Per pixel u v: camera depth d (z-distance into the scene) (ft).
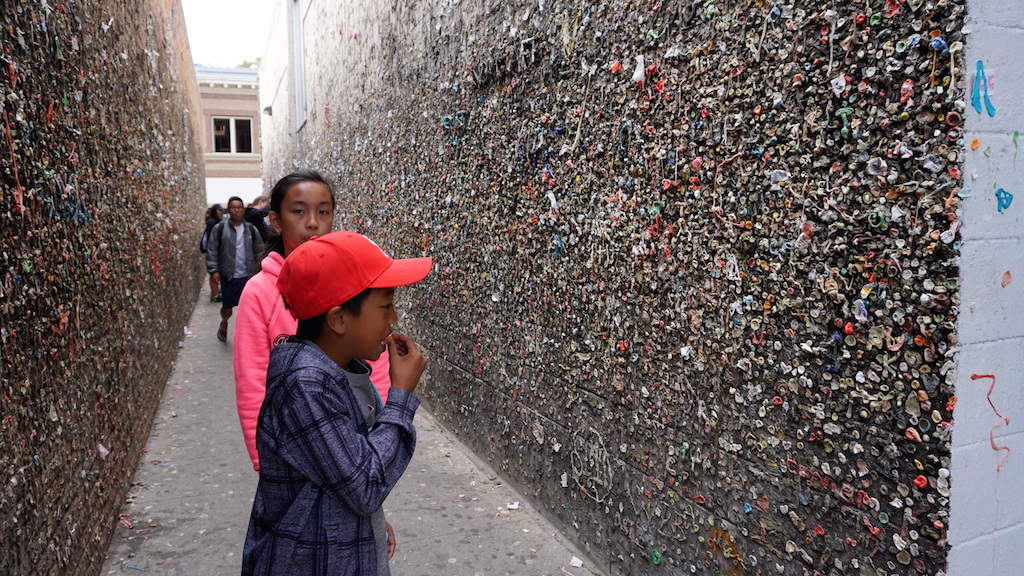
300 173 8.54
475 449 14.28
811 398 6.08
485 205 13.11
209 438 16.35
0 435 5.97
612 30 8.77
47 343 7.61
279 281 4.90
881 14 5.23
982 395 5.10
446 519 11.46
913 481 5.26
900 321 5.26
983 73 4.80
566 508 10.68
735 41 6.69
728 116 6.81
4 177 6.42
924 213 5.02
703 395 7.44
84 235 9.74
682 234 7.61
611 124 8.87
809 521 6.19
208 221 32.68
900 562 5.41
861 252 5.51
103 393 10.59
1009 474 5.34
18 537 6.32
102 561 10.08
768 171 6.36
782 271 6.27
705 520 7.53
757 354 6.64
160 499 12.69
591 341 9.67
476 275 13.74
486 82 12.78
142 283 15.57
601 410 9.52
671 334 7.92
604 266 9.21
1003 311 5.13
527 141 11.25
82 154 9.91
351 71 25.99
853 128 5.50
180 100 33.78
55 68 8.72
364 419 4.94
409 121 17.97
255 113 91.86
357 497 4.50
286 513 4.62
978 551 5.25
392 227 19.95
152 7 21.08
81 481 8.96
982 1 4.75
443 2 14.97
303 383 4.54
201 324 33.27
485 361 13.55
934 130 4.91
